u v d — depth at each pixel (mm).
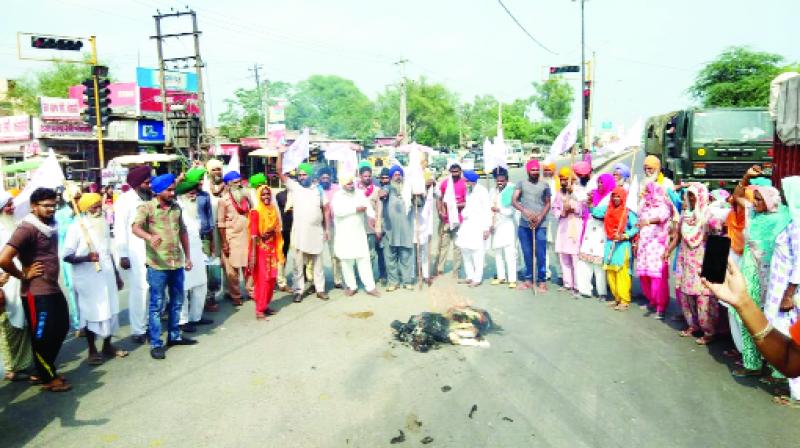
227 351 5750
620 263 6914
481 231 8273
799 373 1875
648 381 4762
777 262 4535
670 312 6938
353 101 81688
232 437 3934
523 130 78312
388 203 8195
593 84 22891
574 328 6270
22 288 4738
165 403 4531
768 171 13266
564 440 3787
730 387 4637
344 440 3857
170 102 31750
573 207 7781
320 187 8320
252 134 48750
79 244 5297
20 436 4035
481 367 5117
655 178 6672
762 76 25719
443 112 69375
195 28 25953
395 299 7730
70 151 25266
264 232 6973
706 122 13688
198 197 7246
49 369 4812
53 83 48531
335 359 5406
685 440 3771
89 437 3998
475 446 3736
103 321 5480
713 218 5430
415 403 4402
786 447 3668
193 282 6500
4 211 5473
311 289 8484
